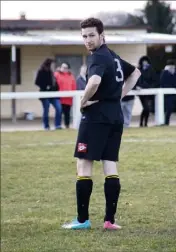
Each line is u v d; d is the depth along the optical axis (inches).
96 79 511.2
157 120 1486.2
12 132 1518.2
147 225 580.1
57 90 1582.2
